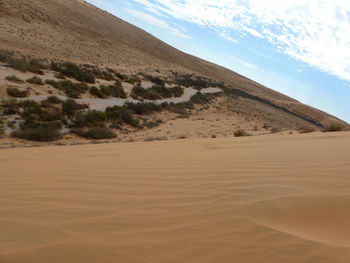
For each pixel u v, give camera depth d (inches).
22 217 106.8
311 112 5009.8
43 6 3501.5
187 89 2876.5
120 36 4414.4
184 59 5580.7
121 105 1520.7
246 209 105.7
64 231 93.0
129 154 259.6
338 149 238.4
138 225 96.8
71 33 3152.1
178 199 124.2
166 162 209.5
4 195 135.3
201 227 92.7
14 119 916.6
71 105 1168.8
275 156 215.5
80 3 5216.5
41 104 1079.6
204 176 162.9
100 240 85.7
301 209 103.3
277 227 89.1
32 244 84.1
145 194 133.7
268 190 127.9
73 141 896.9
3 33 1974.7
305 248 74.5
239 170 172.6
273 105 4350.4
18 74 1305.4
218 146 302.8
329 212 99.7
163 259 74.1
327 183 134.7
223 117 2031.3
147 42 5216.5
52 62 1706.4
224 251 76.6
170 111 1827.0
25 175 176.4
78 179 165.2
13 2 2819.9
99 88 1672.0
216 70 6446.9
